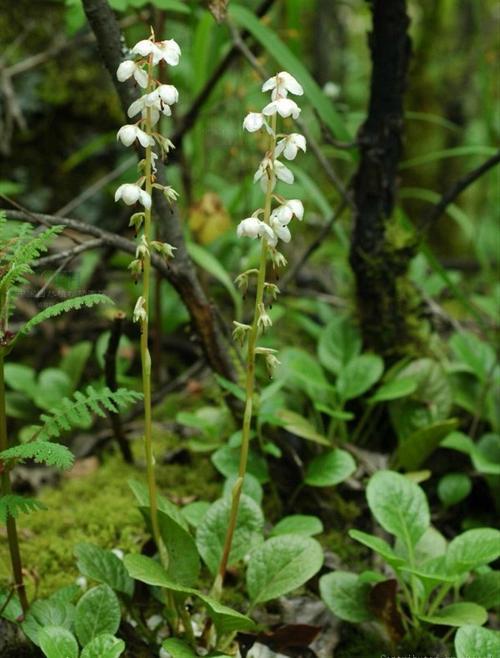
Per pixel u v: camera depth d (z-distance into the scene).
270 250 0.28
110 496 0.44
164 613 0.34
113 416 0.44
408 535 0.35
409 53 0.44
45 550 0.40
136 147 0.35
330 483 0.40
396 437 0.47
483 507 0.45
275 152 0.28
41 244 0.30
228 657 0.30
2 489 0.30
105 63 0.35
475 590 0.35
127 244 0.37
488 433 0.47
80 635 0.30
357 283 0.48
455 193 0.45
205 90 0.48
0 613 0.31
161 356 0.59
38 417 0.50
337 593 0.35
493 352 0.50
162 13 0.47
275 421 0.40
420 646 0.35
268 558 0.33
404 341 0.48
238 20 0.43
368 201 0.46
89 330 0.59
